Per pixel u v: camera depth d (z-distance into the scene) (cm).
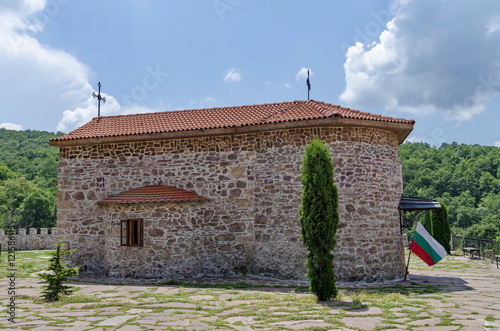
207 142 1416
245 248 1339
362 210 1256
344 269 1222
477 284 1227
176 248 1298
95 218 1473
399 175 1407
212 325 734
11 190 4631
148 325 734
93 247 1460
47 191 4812
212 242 1369
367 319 770
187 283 1201
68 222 1489
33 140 8094
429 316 796
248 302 939
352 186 1255
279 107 1512
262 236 1320
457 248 2564
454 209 5228
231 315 808
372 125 1280
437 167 6406
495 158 6203
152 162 1458
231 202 1367
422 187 5941
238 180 1368
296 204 1279
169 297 997
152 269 1282
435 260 1256
